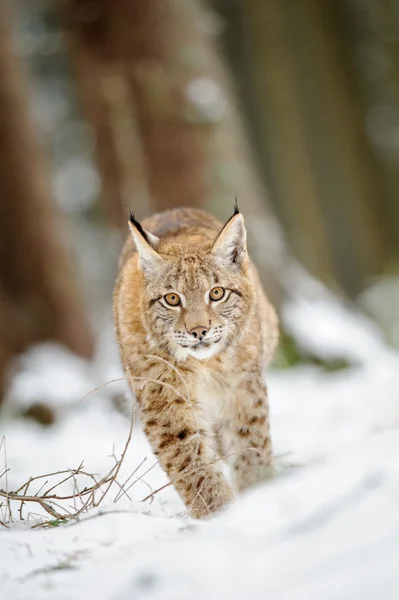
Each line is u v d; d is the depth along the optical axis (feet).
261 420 24.29
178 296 23.54
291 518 12.89
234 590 11.19
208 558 12.26
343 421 37.99
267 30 99.66
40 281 56.54
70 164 91.25
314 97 106.32
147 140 53.42
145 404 23.91
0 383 50.21
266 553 11.98
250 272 25.40
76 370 48.85
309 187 100.94
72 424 43.45
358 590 10.37
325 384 46.83
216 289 23.72
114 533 16.97
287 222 100.73
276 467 25.18
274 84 99.91
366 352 50.34
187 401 22.88
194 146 53.01
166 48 53.26
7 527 20.03
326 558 11.36
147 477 27.27
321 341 49.93
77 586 13.33
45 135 88.53
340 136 107.86
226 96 55.52
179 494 23.00
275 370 49.03
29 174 58.08
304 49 105.70
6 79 58.65
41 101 93.56
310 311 51.52
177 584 11.75
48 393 45.91
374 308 71.67
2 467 33.99
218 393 24.21
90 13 53.93
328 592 10.49
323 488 13.34
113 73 53.47
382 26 111.04
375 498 12.40
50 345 51.26
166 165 53.26
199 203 53.06
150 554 13.25
